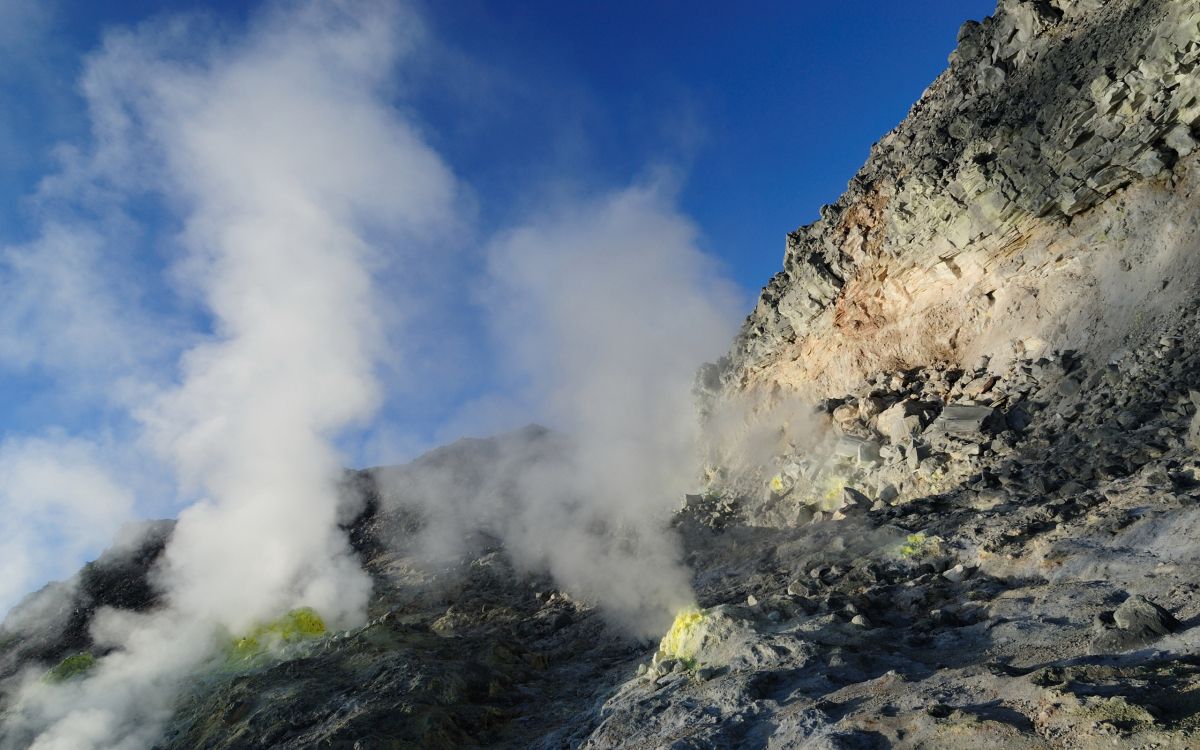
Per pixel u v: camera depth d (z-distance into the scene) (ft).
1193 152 54.29
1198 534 30.68
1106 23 59.11
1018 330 68.18
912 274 79.51
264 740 45.27
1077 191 60.80
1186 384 47.21
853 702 24.70
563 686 52.70
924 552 46.11
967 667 25.31
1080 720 16.81
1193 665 18.58
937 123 80.53
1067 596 31.04
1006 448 57.16
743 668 34.09
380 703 45.75
